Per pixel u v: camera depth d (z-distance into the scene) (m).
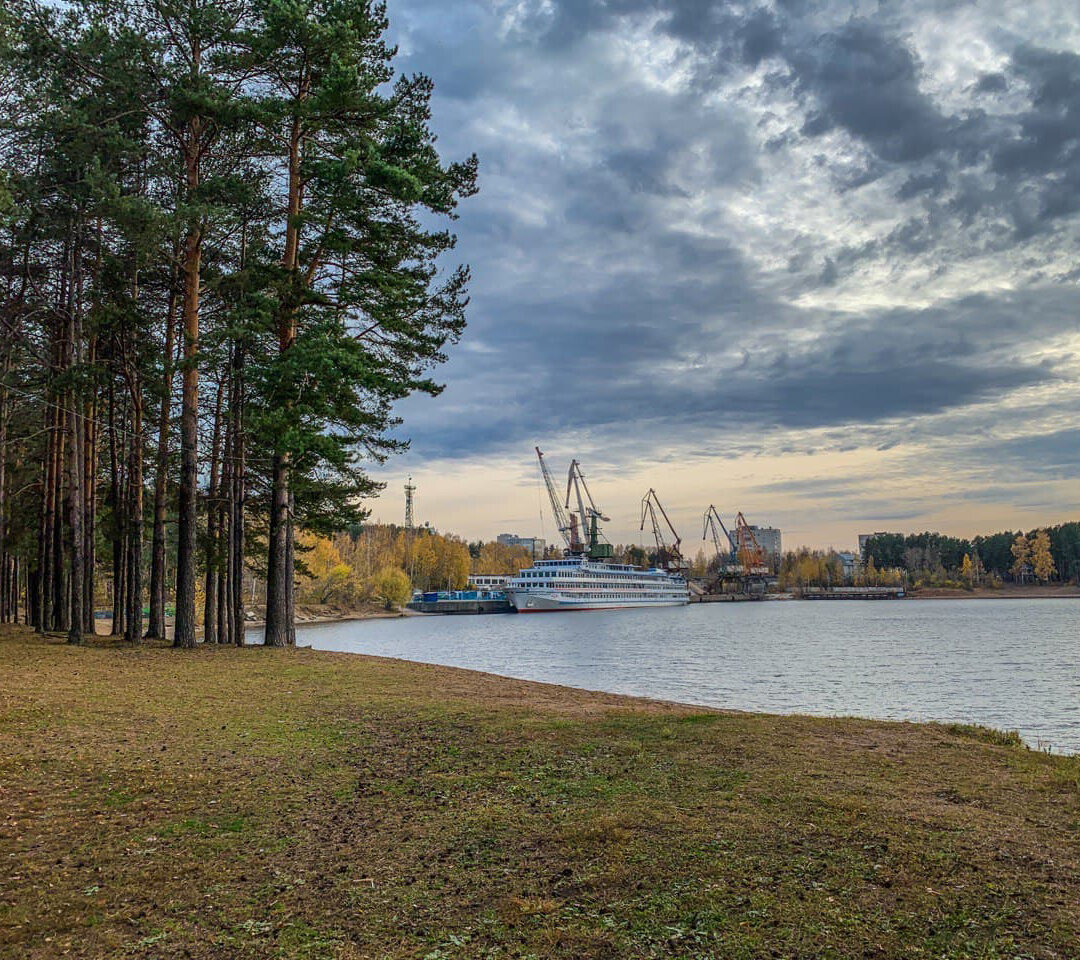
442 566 180.88
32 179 22.83
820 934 5.40
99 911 6.26
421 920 5.96
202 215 22.41
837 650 60.94
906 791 8.56
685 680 39.53
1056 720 26.47
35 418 34.25
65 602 32.31
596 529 181.75
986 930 5.34
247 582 116.56
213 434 31.66
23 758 10.69
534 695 17.61
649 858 6.84
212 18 22.61
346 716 14.32
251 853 7.49
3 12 20.03
